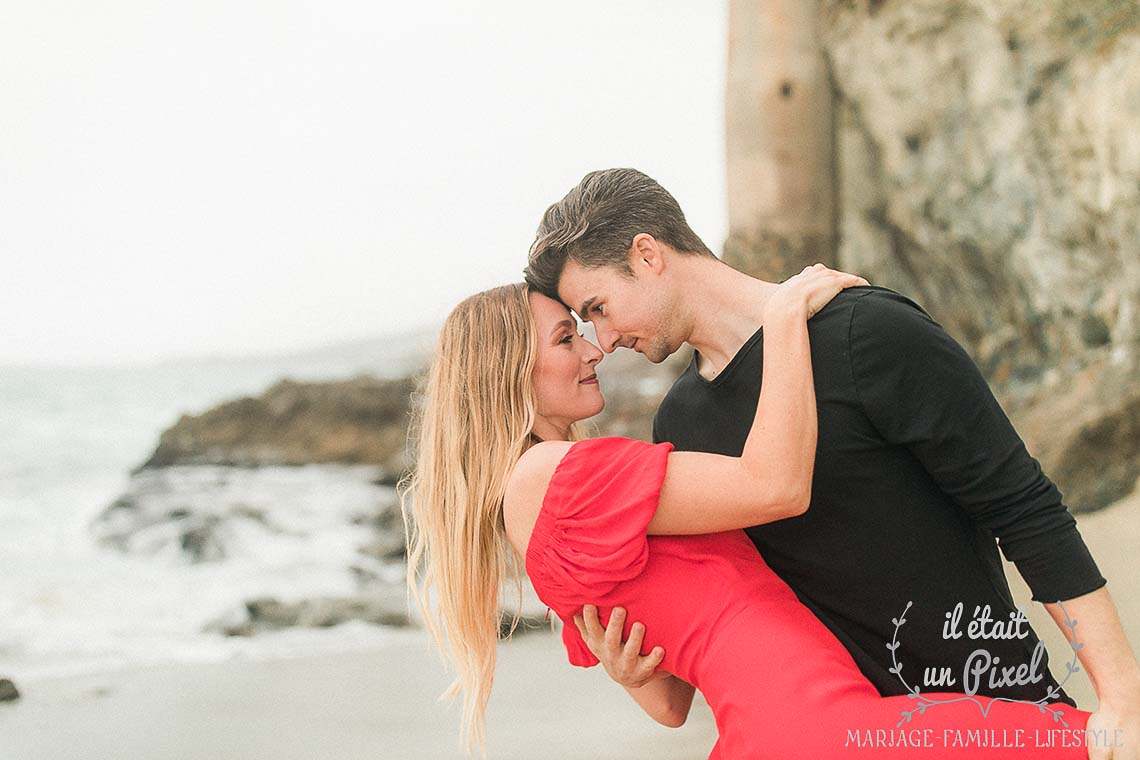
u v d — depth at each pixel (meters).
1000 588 2.10
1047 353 7.31
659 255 2.18
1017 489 1.93
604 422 11.37
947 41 7.70
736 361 2.15
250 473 14.77
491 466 2.25
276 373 38.84
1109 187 6.70
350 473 14.73
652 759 3.82
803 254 8.51
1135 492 5.89
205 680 5.64
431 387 2.33
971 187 7.65
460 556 2.26
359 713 4.86
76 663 6.51
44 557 10.92
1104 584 1.92
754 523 1.96
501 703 4.76
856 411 1.98
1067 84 7.01
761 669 1.89
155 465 15.70
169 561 10.56
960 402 1.94
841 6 8.43
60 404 32.16
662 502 1.99
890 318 1.97
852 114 8.49
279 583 9.13
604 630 2.09
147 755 4.40
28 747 4.55
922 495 2.01
